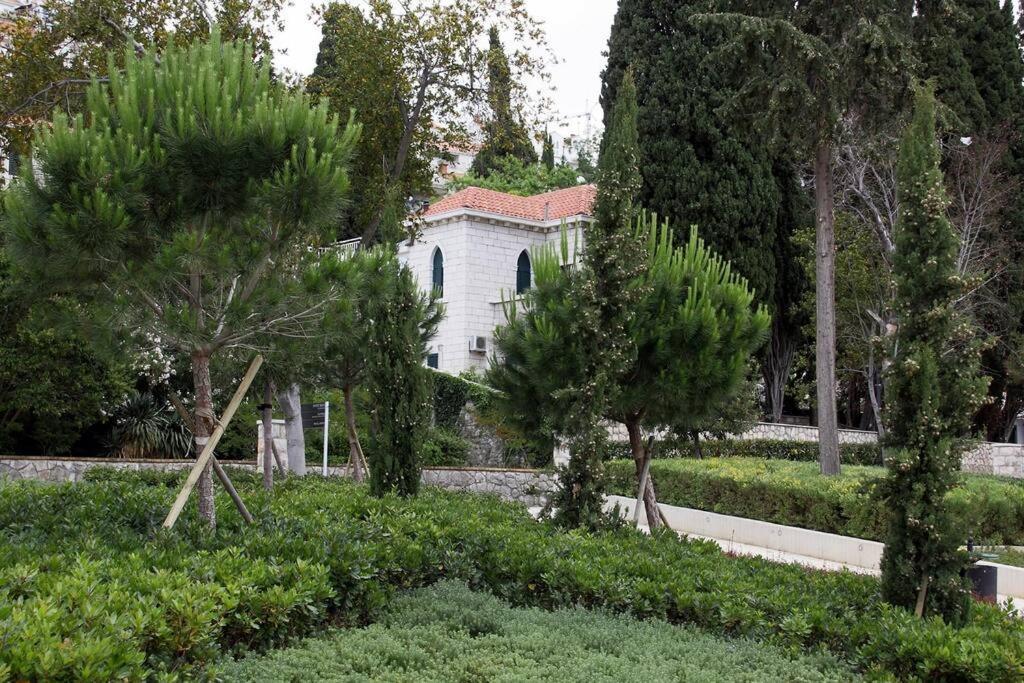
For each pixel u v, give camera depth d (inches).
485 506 490.9
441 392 1111.0
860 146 862.5
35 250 272.4
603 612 291.9
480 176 1924.2
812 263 1127.0
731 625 286.2
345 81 746.8
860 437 1125.1
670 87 1087.6
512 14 745.6
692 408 422.6
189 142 279.4
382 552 307.6
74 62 679.1
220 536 307.4
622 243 388.8
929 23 781.9
